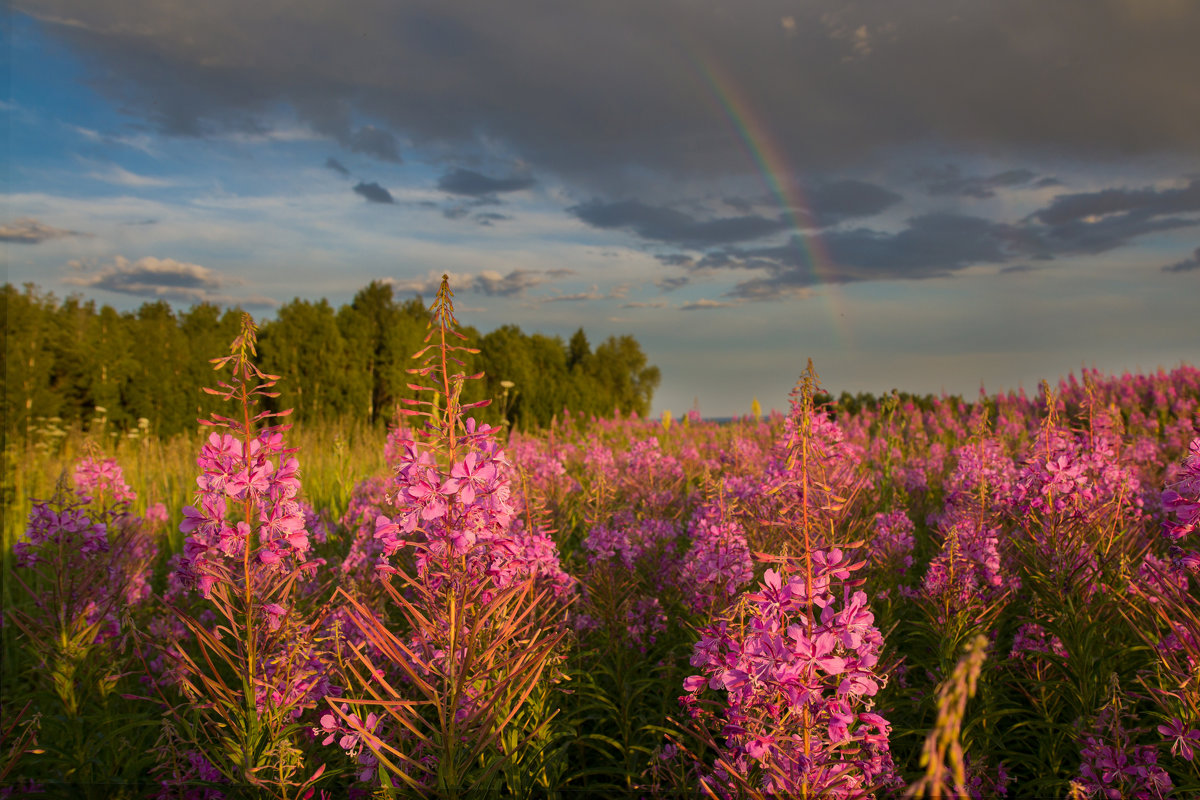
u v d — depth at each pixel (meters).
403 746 2.70
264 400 21.92
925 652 4.29
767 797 2.14
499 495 2.51
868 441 10.02
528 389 29.19
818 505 3.27
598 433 14.96
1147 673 3.45
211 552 2.86
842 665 2.06
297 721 3.11
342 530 6.25
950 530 3.75
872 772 2.23
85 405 20.55
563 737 3.62
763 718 2.31
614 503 6.42
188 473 10.51
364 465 11.62
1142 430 11.48
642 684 3.79
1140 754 2.76
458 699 2.55
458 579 2.54
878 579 4.64
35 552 3.73
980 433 4.66
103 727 3.61
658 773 3.01
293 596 3.64
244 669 2.89
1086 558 3.67
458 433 2.60
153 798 3.25
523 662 2.66
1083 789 2.67
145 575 5.02
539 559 3.68
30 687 4.38
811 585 2.17
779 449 4.54
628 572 4.35
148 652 4.09
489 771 2.51
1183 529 2.78
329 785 3.02
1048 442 4.20
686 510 6.57
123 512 4.66
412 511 2.48
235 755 2.82
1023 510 4.22
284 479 2.94
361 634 3.31
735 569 3.48
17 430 15.02
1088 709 3.36
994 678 3.91
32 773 3.64
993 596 3.96
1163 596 2.96
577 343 59.56
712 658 2.46
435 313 2.56
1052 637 3.81
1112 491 4.36
